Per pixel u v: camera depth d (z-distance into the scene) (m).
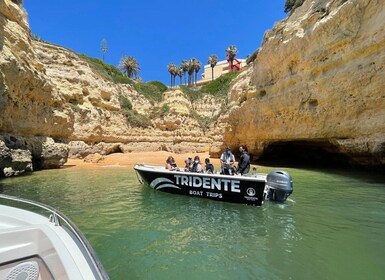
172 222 6.39
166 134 38.97
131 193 9.68
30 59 16.97
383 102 12.71
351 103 14.34
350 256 4.47
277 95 19.97
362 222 6.27
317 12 16.92
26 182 12.12
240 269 4.08
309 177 13.61
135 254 4.63
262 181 7.48
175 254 4.63
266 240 5.22
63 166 19.58
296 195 9.21
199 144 39.41
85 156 27.70
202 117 46.84
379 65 12.62
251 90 23.70
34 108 17.03
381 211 7.17
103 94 35.53
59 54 32.84
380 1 12.48
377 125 13.09
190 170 9.61
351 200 8.44
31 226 3.01
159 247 4.93
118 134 33.59
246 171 8.94
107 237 5.41
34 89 16.67
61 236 2.84
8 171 13.52
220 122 36.41
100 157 25.45
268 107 21.03
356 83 13.84
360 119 14.03
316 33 16.12
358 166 16.38
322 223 6.23
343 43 14.46
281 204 7.98
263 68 22.52
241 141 25.94
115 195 9.37
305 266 4.14
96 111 32.31
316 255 4.53
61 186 11.22
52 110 19.11
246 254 4.61
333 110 15.51
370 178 12.96
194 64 72.75
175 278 3.84
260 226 6.06
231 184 8.01
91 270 2.22
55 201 8.50
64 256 2.42
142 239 5.31
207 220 6.52
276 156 25.47
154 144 36.44
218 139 34.09
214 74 82.88
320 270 4.02
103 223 6.30
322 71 16.20
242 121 25.20
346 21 14.16
